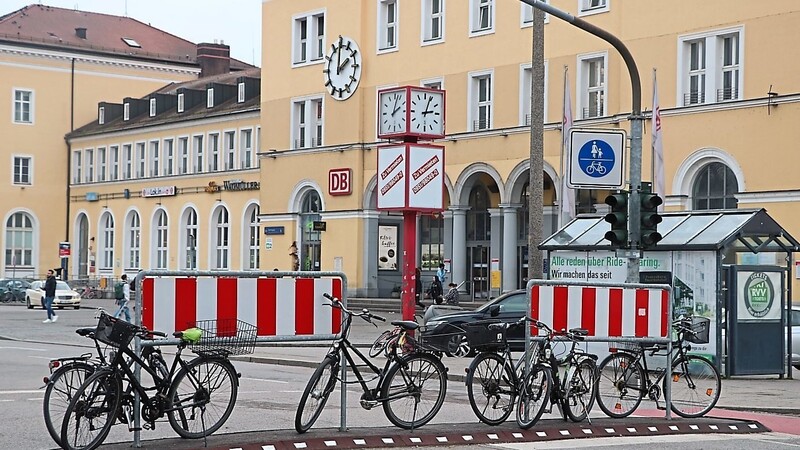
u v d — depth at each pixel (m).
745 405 19.11
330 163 56.78
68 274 83.31
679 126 41.75
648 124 42.56
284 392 19.81
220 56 89.94
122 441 13.40
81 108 85.31
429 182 25.67
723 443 14.28
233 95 70.81
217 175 68.75
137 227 76.69
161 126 73.81
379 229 55.38
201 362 12.61
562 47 46.28
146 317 12.08
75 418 11.75
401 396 13.83
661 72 42.41
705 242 23.92
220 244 69.06
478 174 50.81
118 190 78.31
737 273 23.91
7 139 82.75
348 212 55.66
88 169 82.44
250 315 12.70
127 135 77.69
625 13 43.72
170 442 12.37
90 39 87.06
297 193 58.75
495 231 50.44
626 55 19.78
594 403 15.47
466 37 50.59
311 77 58.22
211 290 12.44
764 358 24.16
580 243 26.09
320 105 58.25
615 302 15.07
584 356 15.12
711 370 16.44
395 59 53.94
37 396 18.47
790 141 38.53
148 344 12.05
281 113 59.94
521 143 48.12
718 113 40.59
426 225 55.81
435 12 52.69
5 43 82.25
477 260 52.34
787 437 15.27
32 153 83.62
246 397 18.80
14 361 26.62
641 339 15.35
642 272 24.91
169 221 73.19
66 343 35.16
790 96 38.44
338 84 56.34
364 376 13.72
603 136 19.72
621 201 19.11
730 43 40.81
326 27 57.28
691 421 15.64
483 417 14.30
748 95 39.69
